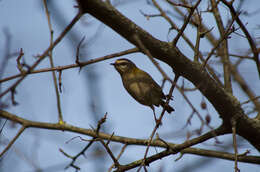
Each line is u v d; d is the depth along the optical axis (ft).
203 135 30.99
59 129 34.24
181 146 31.37
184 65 27.12
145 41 25.23
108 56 27.12
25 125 31.96
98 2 22.58
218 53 32.91
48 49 19.04
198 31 30.30
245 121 29.35
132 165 31.42
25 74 18.78
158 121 28.99
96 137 30.22
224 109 29.04
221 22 34.42
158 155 31.89
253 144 31.19
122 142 35.40
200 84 27.66
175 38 26.23
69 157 31.96
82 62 26.84
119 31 24.85
